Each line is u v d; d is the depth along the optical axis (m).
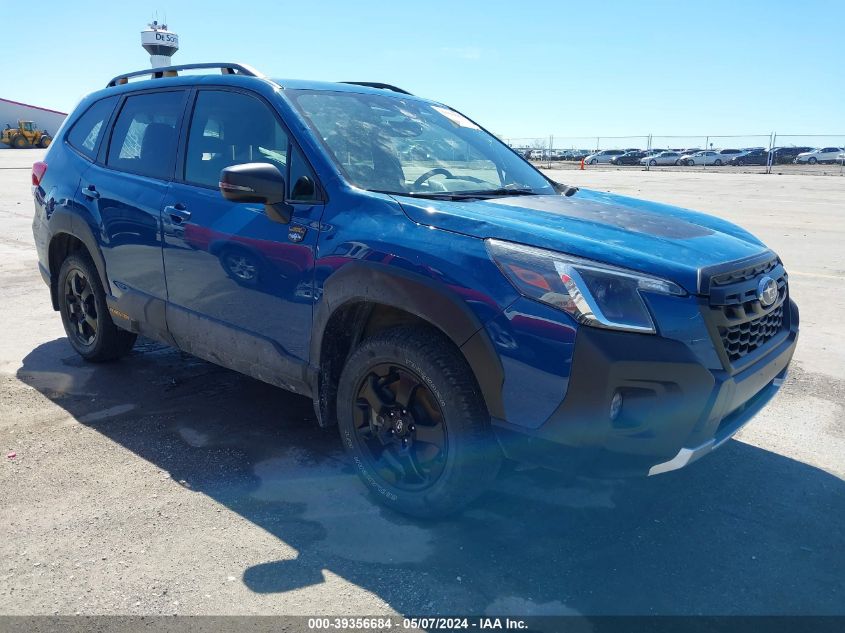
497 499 3.18
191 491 3.21
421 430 2.89
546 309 2.48
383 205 2.98
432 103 4.30
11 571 2.60
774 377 3.13
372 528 2.93
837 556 2.80
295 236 3.16
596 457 2.48
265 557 2.72
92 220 4.32
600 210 3.24
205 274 3.61
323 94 3.69
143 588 2.52
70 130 4.88
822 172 36.56
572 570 2.67
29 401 4.22
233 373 4.80
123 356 5.06
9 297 6.82
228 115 3.69
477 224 2.74
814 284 7.71
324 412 3.26
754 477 3.44
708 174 34.62
